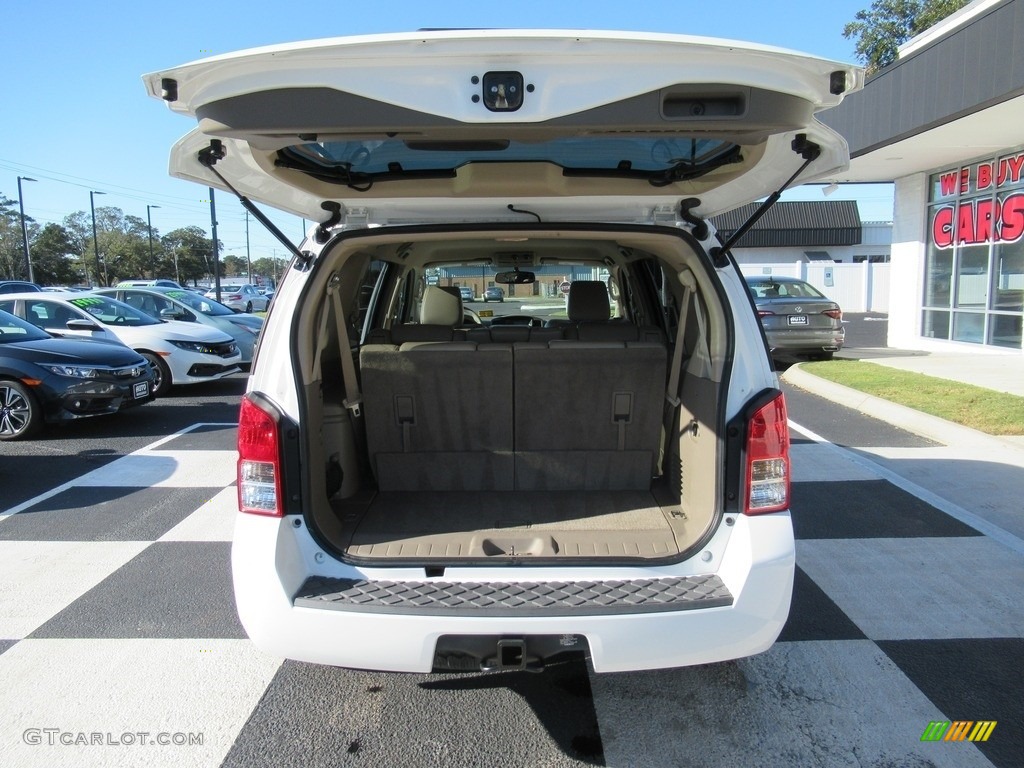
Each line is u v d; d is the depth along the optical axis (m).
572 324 4.21
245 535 2.41
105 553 4.35
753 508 2.41
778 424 2.44
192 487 5.68
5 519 4.95
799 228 38.69
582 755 2.57
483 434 3.25
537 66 1.88
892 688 2.95
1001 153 11.85
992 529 4.61
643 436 3.24
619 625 2.25
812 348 11.91
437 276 5.39
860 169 13.76
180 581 3.96
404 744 2.63
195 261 87.94
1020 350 11.70
